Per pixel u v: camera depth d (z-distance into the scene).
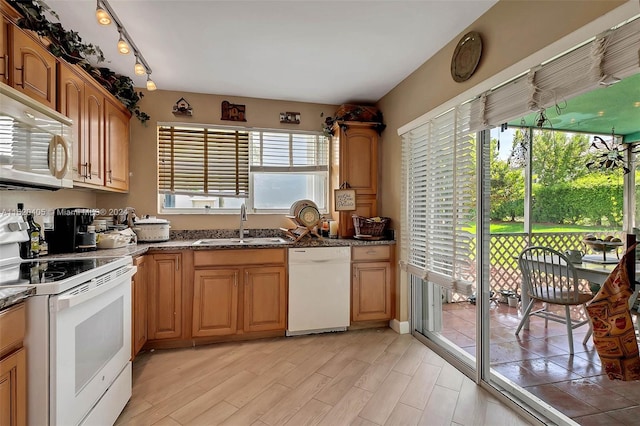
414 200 2.87
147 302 2.61
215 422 1.76
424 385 2.14
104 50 2.42
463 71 2.17
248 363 2.44
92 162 2.30
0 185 1.69
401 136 3.03
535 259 2.66
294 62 2.64
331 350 2.67
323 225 3.45
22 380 1.19
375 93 3.31
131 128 3.12
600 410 1.79
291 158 3.59
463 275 2.24
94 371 1.52
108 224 2.82
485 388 2.09
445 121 2.41
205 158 3.34
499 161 3.13
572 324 2.50
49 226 2.35
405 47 2.41
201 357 2.54
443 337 2.87
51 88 1.84
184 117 3.26
